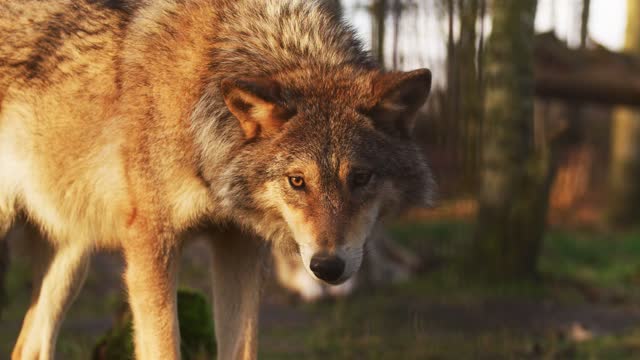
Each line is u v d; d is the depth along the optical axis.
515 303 10.82
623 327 9.69
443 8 12.02
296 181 4.74
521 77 11.77
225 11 5.30
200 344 6.84
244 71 5.11
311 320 9.87
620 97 14.45
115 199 5.30
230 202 4.99
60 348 8.10
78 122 5.38
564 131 12.08
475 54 12.02
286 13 5.31
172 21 5.29
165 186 5.13
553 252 14.95
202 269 11.81
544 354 8.28
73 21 5.51
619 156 19.72
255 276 5.56
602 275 13.06
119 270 11.51
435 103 12.71
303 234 4.69
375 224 5.03
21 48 5.57
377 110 4.90
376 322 9.66
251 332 5.55
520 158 11.88
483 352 8.32
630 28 19.58
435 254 13.33
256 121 4.91
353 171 4.72
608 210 19.75
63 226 5.68
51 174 5.53
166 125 5.09
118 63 5.31
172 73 5.13
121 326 6.75
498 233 11.91
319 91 4.94
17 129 5.56
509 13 11.66
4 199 5.68
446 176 16.48
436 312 10.28
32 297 6.00
